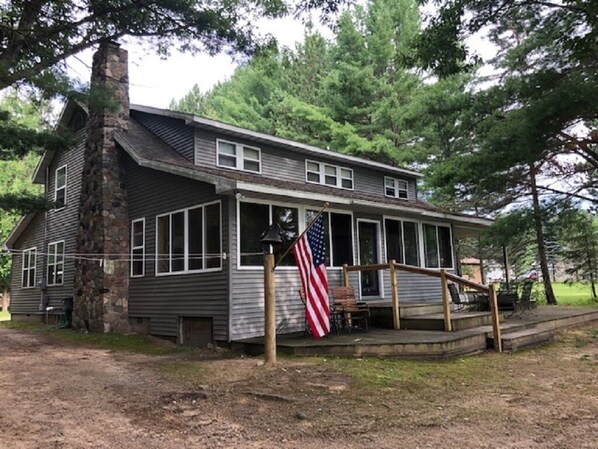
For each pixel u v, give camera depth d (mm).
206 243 10219
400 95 24484
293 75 30609
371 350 8133
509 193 20688
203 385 6238
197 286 10320
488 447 4098
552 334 10109
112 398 5719
